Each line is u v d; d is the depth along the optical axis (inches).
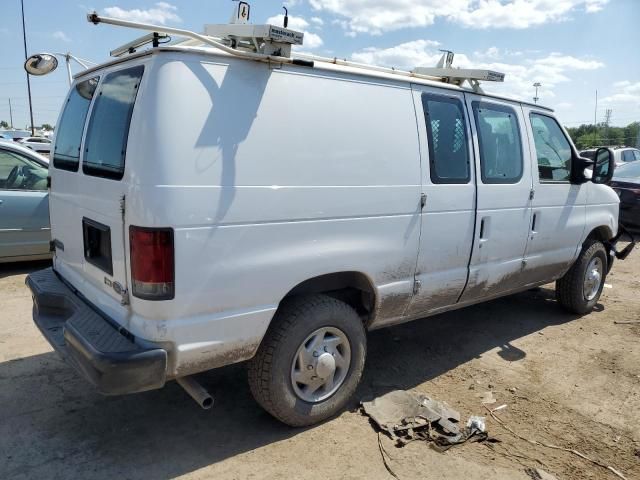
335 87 127.3
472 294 171.8
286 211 117.3
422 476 117.5
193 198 103.6
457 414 141.4
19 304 215.3
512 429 138.3
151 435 128.7
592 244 223.6
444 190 151.5
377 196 134.6
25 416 134.6
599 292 235.9
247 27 114.2
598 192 220.2
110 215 112.0
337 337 133.3
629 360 184.1
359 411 142.8
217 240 107.6
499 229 172.1
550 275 207.0
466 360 180.2
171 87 102.6
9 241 248.2
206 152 105.3
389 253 139.9
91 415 136.3
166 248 101.8
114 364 100.3
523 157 180.1
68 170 137.9
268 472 116.7
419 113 145.9
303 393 130.3
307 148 120.6
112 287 115.7
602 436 137.0
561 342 199.2
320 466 119.4
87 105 134.0
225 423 134.9
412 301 151.3
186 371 109.8
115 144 112.2
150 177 100.7
